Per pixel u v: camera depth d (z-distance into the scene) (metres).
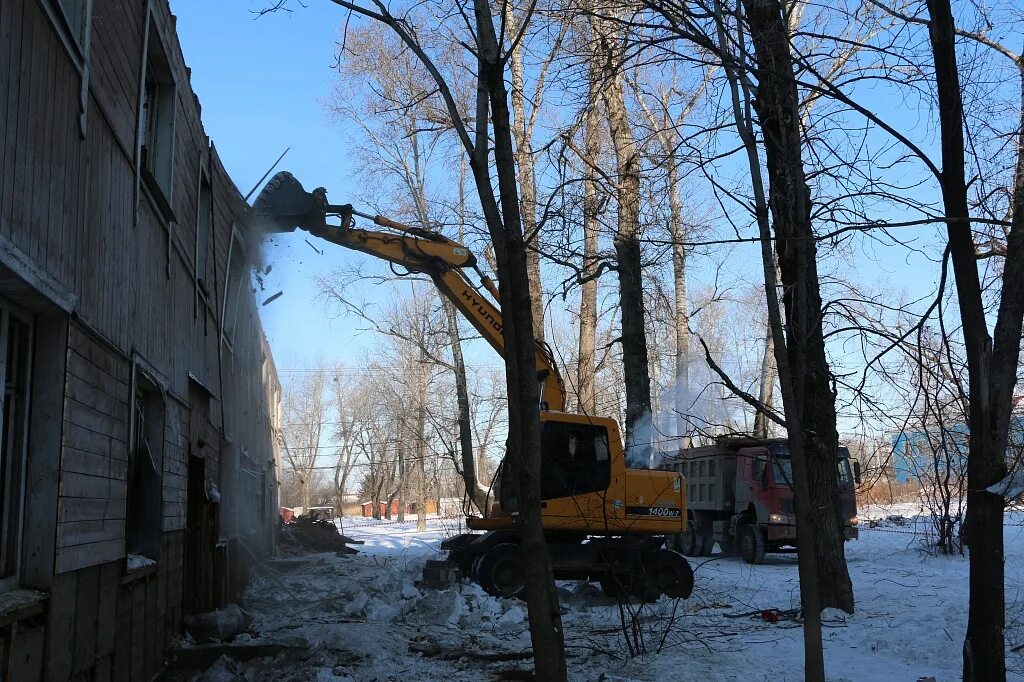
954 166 5.66
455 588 12.95
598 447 14.45
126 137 7.30
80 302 5.89
